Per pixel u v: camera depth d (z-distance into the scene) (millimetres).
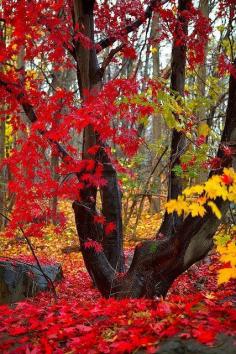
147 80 5430
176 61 6773
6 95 6176
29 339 3908
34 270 8203
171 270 5605
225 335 3230
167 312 3898
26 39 6035
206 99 7094
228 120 5000
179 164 6754
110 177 6527
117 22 6645
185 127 5793
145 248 5836
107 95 5086
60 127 4918
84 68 6051
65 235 14000
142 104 5051
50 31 5805
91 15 6023
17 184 5734
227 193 3244
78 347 3480
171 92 6133
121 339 3486
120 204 6656
